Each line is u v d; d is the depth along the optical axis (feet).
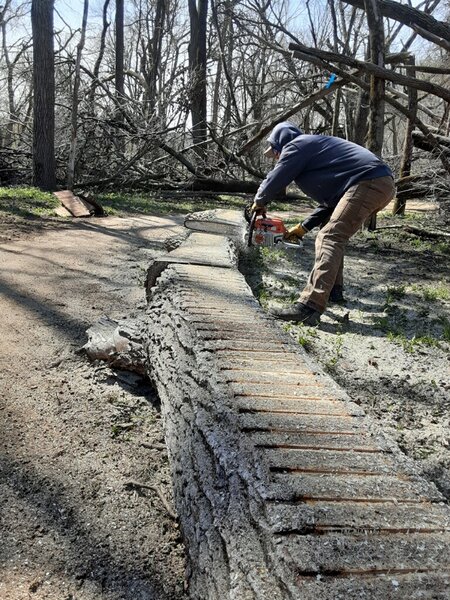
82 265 19.22
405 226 32.73
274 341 9.05
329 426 6.20
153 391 9.88
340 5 73.77
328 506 4.67
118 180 49.19
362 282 19.97
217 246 17.99
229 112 74.95
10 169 49.16
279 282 18.54
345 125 62.03
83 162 49.62
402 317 15.61
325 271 13.75
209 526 5.04
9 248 21.11
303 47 23.00
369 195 13.53
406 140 36.99
